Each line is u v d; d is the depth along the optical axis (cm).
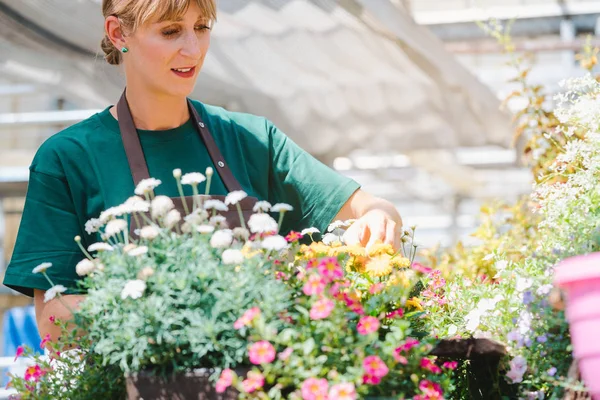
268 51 649
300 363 172
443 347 210
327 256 208
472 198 1363
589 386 169
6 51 580
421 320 224
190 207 229
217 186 242
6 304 970
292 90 726
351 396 163
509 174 1279
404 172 1320
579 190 236
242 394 173
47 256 230
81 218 237
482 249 415
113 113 247
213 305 182
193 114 250
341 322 179
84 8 522
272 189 263
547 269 212
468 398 223
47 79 615
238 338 179
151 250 191
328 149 798
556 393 199
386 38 628
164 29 229
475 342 208
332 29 616
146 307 180
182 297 182
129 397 182
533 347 205
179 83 233
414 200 1493
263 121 266
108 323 187
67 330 214
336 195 258
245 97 730
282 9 579
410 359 187
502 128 758
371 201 257
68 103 904
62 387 209
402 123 777
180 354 182
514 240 402
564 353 202
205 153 247
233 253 183
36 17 536
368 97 743
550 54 907
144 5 225
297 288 192
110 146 240
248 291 182
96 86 615
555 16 855
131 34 232
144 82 237
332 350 176
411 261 252
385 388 183
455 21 854
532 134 432
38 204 235
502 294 225
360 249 214
